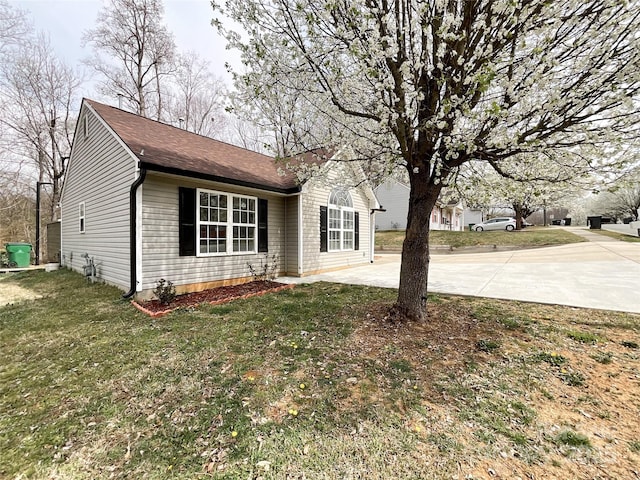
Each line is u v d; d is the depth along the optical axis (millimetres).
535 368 2932
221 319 4578
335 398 2541
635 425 2127
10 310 5301
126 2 16312
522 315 4410
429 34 3369
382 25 3305
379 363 3090
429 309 4766
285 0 3572
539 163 3936
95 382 2873
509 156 3553
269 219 8562
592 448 1924
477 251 16719
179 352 3449
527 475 1740
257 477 1783
